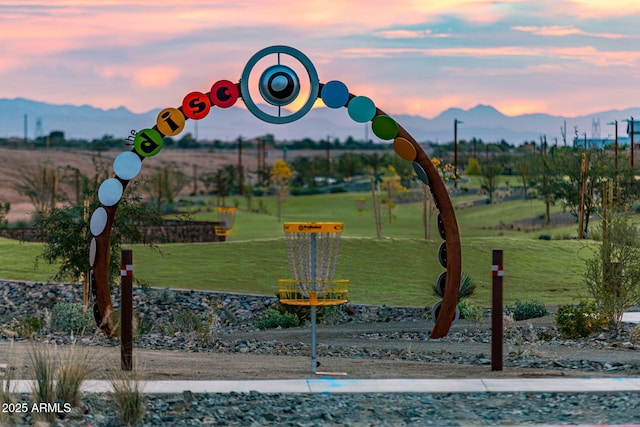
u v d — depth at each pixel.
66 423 12.60
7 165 170.00
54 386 13.67
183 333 27.52
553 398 14.45
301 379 15.81
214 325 27.56
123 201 31.06
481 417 13.19
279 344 24.47
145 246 47.34
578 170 71.75
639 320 27.73
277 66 23.17
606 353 20.59
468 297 37.88
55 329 27.81
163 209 90.81
